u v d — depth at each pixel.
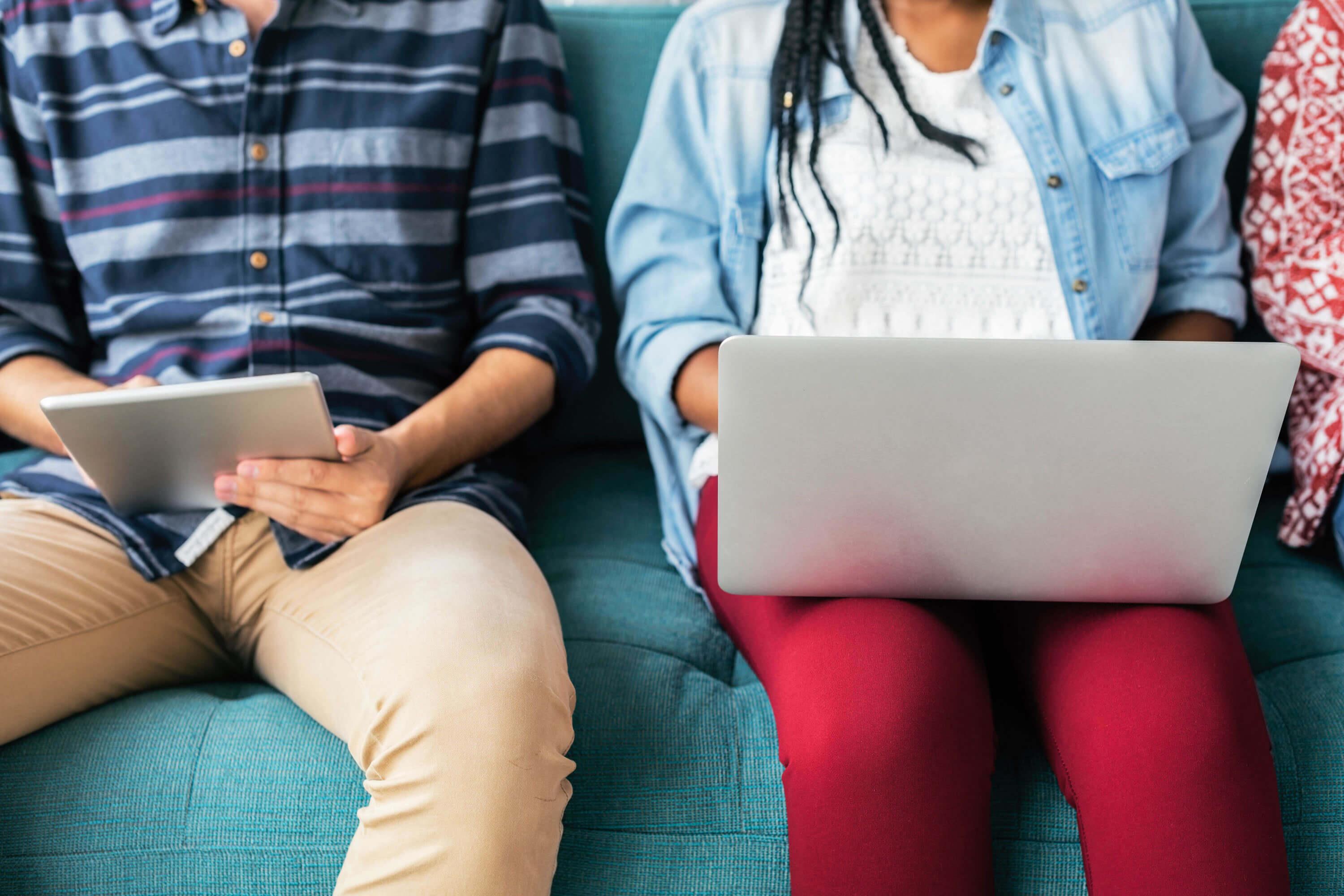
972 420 0.68
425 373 1.17
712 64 1.15
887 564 0.77
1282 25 1.34
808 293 1.08
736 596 0.96
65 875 0.81
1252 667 0.95
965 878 0.71
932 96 1.10
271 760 0.84
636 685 0.91
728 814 0.83
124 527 0.96
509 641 0.80
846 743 0.72
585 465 1.40
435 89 1.14
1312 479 1.09
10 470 1.20
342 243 1.11
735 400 0.69
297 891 0.81
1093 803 0.74
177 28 1.10
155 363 1.09
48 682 0.88
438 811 0.71
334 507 0.95
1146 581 0.76
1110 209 1.11
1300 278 1.15
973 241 1.07
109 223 1.10
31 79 1.10
